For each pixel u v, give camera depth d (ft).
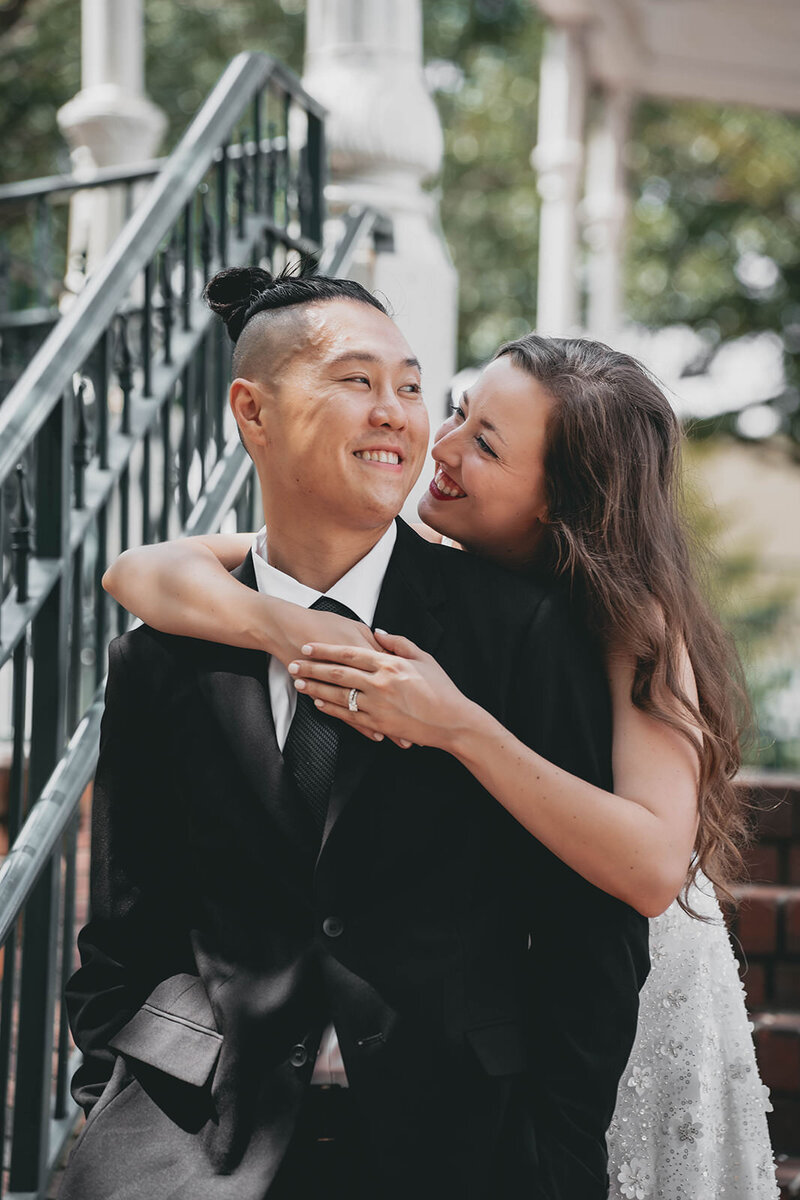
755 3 31.96
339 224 14.99
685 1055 6.73
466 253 53.62
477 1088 5.06
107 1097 5.42
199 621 5.46
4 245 21.22
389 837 5.15
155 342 14.60
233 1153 5.04
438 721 5.02
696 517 6.79
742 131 53.78
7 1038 7.61
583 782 5.16
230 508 10.38
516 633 5.47
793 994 11.05
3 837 13.62
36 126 45.01
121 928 5.61
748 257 57.52
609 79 34.73
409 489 5.39
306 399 5.18
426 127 15.88
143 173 17.33
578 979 5.31
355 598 5.54
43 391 8.05
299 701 5.35
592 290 35.83
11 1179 7.63
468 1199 5.01
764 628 24.02
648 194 57.88
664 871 5.16
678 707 5.45
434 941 5.11
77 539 8.64
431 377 15.30
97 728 8.32
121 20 23.57
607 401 5.83
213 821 5.32
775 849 12.11
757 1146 7.04
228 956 5.28
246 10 49.11
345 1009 5.02
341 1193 5.18
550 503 5.96
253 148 12.76
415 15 16.19
